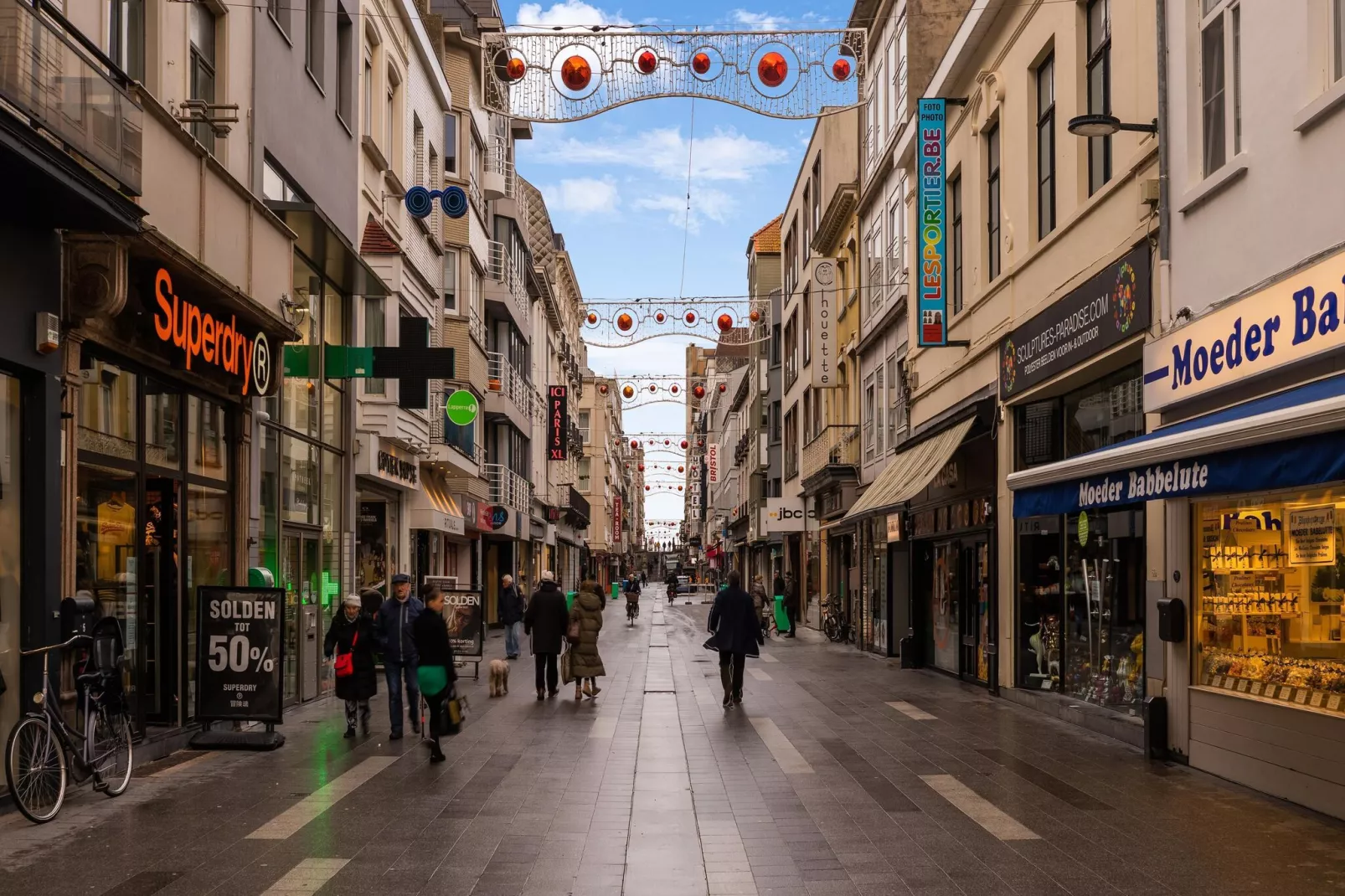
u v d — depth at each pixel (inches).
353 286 699.4
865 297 1118.4
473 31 1111.6
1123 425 494.6
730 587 598.2
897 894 243.1
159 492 455.2
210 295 441.7
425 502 946.1
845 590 1222.9
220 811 326.3
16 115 285.3
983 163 690.2
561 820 316.8
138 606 427.5
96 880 252.1
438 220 982.4
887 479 865.5
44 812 312.7
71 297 356.8
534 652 631.2
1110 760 414.3
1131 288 449.7
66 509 359.3
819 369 1249.4
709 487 4160.9
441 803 339.9
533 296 1758.1
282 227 520.4
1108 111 504.7
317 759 423.8
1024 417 622.8
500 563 1584.6
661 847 285.0
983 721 529.0
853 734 485.1
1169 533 418.0
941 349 789.2
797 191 1582.2
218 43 501.7
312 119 633.6
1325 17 326.0
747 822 313.7
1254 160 360.5
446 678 420.2
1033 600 609.0
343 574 709.3
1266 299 342.3
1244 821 310.8
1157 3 428.5
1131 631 476.1
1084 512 535.8
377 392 762.8
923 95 833.5
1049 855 275.3
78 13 361.4
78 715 339.3
